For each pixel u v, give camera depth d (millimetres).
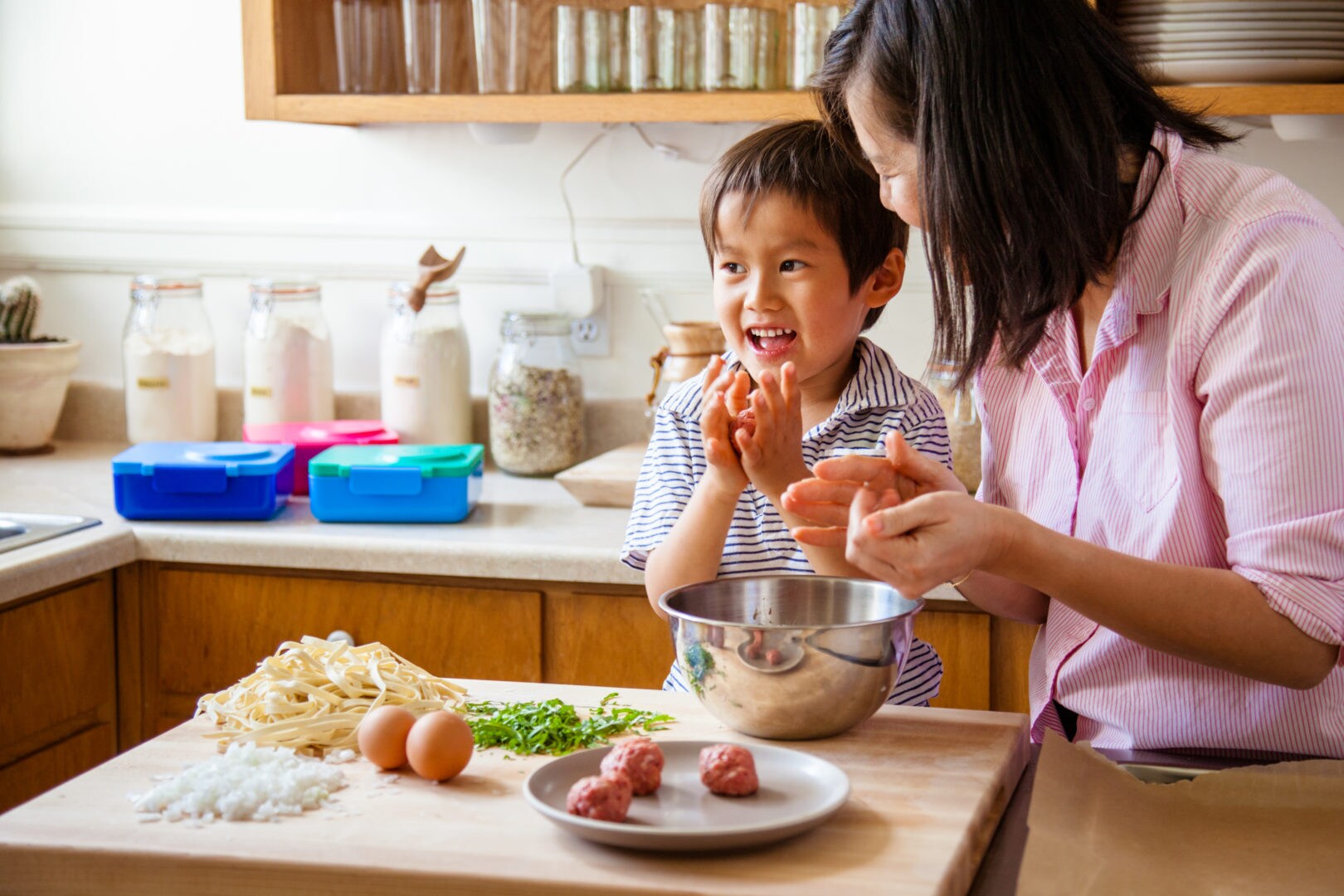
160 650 2023
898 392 1474
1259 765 1115
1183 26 1833
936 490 1092
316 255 2559
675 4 2217
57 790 975
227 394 2590
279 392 2436
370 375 2578
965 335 1129
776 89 2084
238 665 2006
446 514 2020
